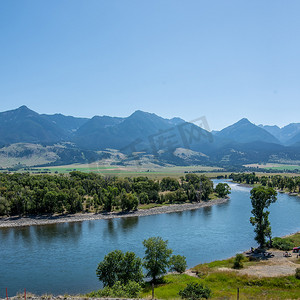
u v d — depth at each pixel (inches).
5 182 6815.9
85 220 5319.9
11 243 3789.4
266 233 3341.5
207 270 2596.0
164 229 4488.2
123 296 1583.4
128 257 2123.5
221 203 7076.8
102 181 7258.9
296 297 1841.8
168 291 2015.3
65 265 2933.1
